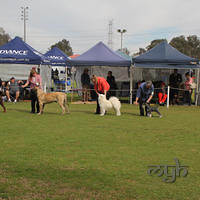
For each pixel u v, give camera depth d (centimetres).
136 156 493
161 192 344
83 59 1473
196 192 346
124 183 370
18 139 608
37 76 1020
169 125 821
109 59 1473
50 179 379
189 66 1395
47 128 738
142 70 1970
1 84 1455
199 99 1433
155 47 1500
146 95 1001
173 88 1401
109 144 576
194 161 471
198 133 708
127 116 991
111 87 1551
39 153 502
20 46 1571
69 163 448
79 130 717
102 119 908
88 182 371
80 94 1884
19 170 413
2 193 334
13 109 1137
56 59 2286
